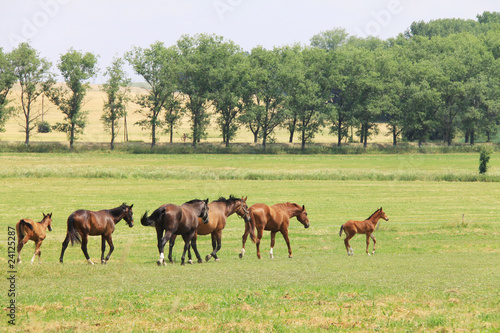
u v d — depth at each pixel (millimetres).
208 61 109188
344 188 53156
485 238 27188
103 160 85125
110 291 12586
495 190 52438
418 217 35906
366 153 110562
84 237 18625
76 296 11898
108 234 19391
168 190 49531
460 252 22734
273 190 50719
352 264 18422
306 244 25516
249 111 110625
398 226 31672
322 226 31469
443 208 40562
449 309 10914
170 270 16422
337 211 38406
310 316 10336
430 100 109000
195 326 9508
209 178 60406
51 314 10203
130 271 16109
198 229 19125
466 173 63406
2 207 36844
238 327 9484
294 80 109625
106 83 106375
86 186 51844
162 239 17656
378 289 13102
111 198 43375
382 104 109812
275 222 20781
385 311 10750
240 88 110000
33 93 103688
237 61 111500
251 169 69062
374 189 52562
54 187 50344
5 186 50062
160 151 106562
